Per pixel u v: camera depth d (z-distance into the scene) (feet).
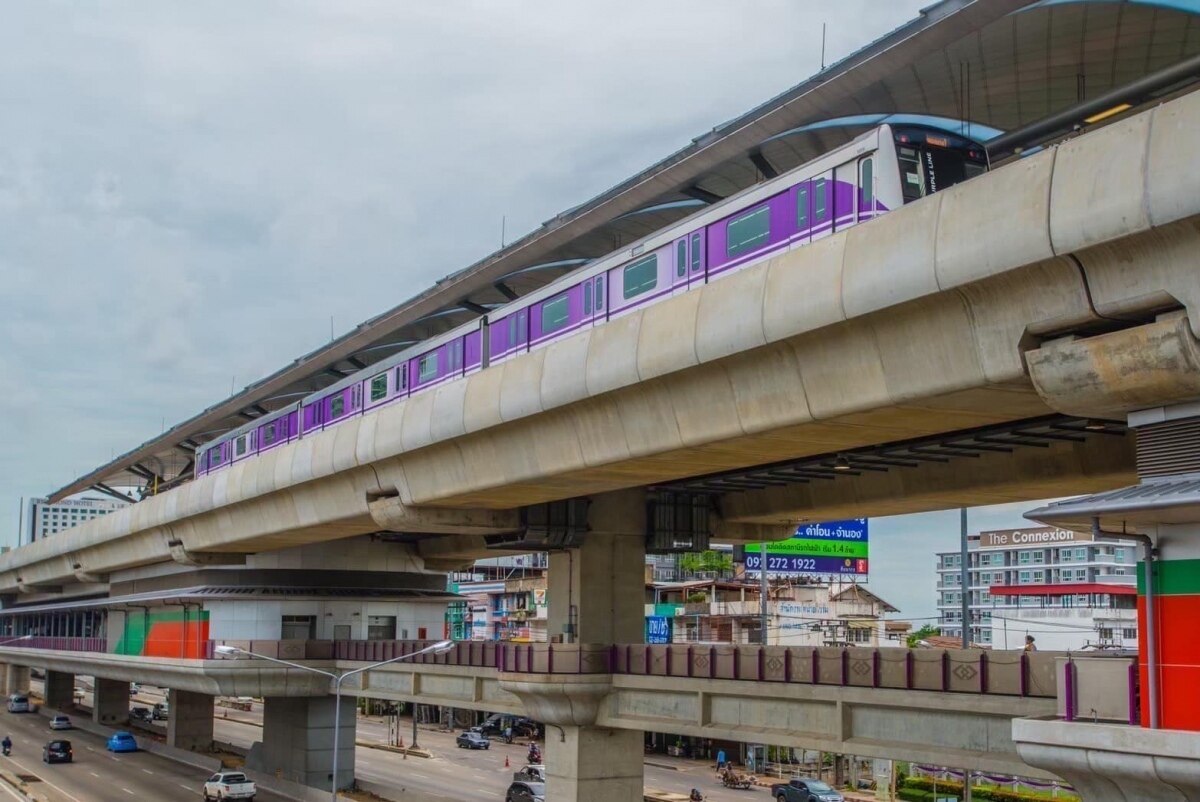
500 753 273.75
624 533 134.00
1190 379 56.70
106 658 240.73
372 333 224.33
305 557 195.62
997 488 104.63
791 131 141.18
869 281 68.33
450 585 373.61
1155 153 53.93
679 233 98.07
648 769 239.91
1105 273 58.29
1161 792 59.26
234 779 178.19
